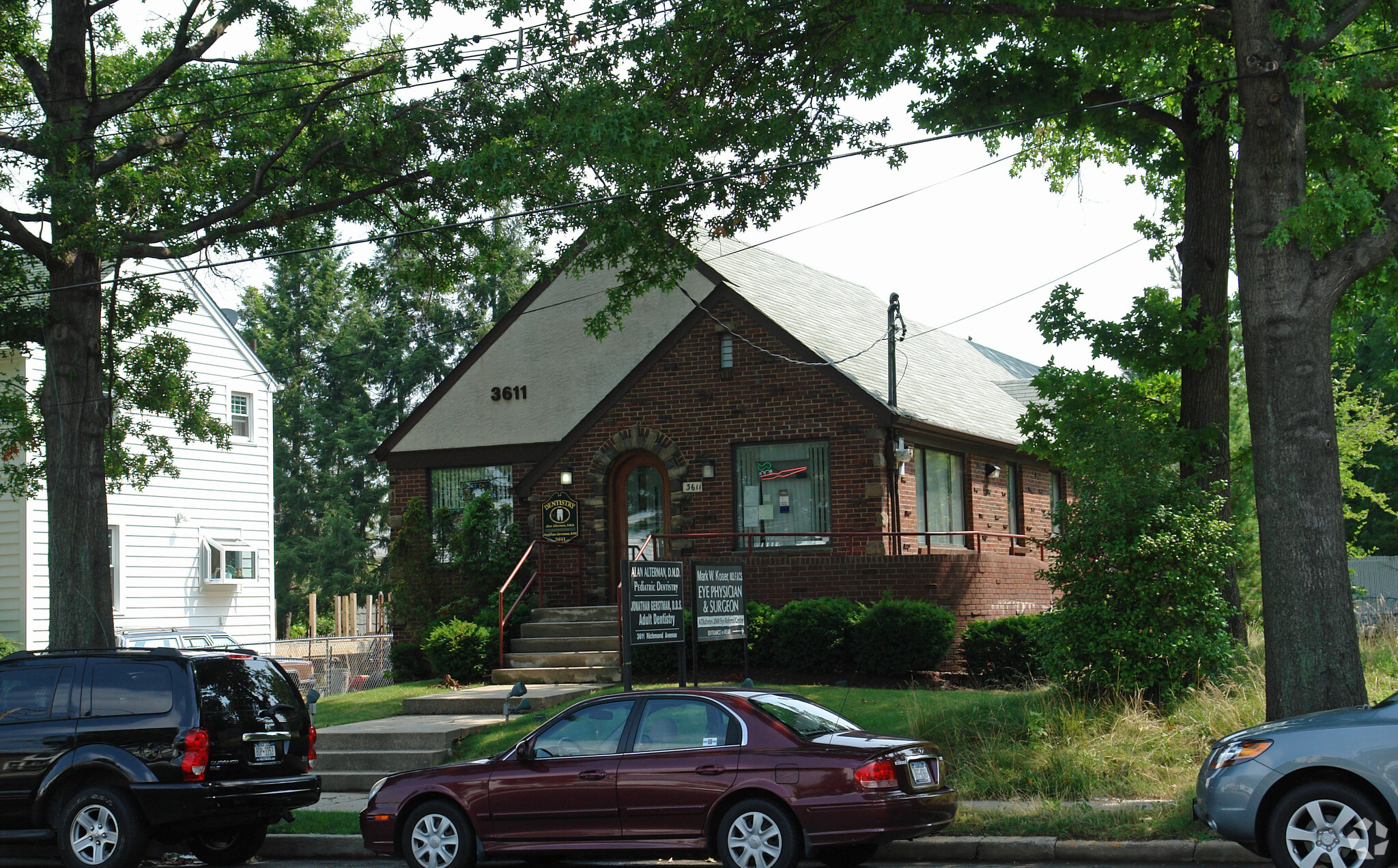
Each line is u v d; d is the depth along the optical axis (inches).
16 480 736.3
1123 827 397.1
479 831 399.5
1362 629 733.3
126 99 676.1
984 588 839.7
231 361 1301.7
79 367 647.8
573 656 799.7
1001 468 1062.4
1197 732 489.1
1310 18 440.1
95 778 430.3
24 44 700.0
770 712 384.5
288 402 2161.7
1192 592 528.4
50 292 653.3
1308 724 337.7
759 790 366.3
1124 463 572.4
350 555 2071.9
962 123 645.9
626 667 519.2
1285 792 334.0
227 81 729.0
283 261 741.3
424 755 613.9
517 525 960.3
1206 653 519.8
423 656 910.4
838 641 743.7
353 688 1051.9
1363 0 462.9
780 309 937.5
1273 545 434.6
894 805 355.6
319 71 736.3
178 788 420.8
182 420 756.6
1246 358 449.7
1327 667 422.3
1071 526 558.9
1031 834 405.7
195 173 684.7
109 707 435.8
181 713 428.8
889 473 857.5
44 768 431.5
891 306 866.1
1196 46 581.9
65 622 625.3
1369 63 495.5
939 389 1050.7
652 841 376.8
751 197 654.5
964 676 732.0
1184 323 625.3
